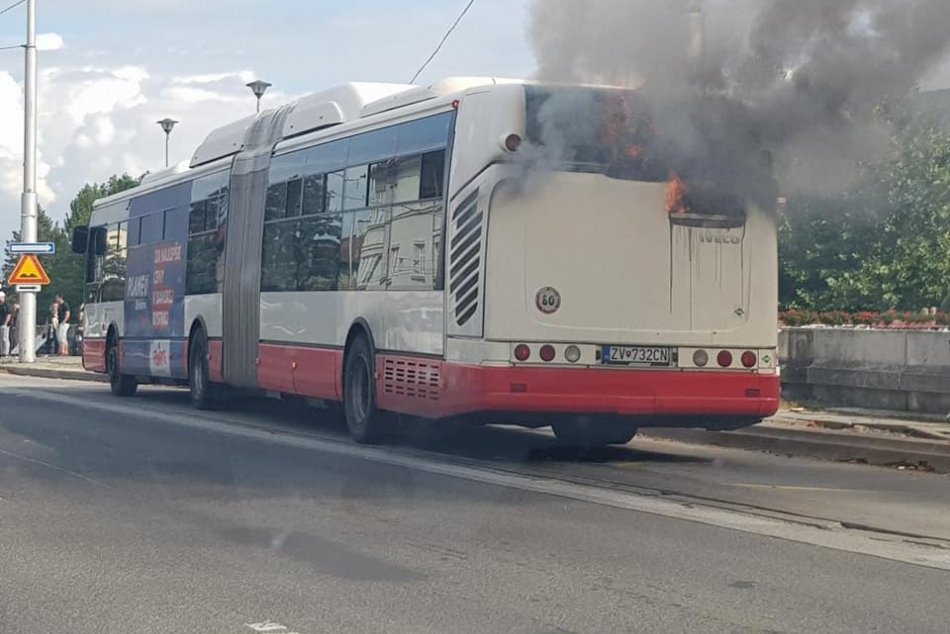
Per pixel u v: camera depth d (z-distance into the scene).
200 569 7.71
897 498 10.73
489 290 11.66
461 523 9.26
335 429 15.93
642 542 8.62
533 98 11.74
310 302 15.16
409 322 12.88
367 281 13.80
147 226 21.19
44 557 8.05
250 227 17.05
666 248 12.01
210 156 19.09
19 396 21.95
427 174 12.70
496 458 13.09
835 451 13.61
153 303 20.66
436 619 6.55
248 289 16.95
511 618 6.59
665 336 11.98
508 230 11.68
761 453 14.06
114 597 7.01
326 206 14.95
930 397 15.79
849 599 7.07
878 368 16.53
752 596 7.12
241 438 14.79
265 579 7.45
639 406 11.90
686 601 6.98
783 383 17.89
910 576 7.68
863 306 24.83
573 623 6.50
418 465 12.37
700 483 11.42
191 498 10.32
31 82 32.06
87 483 11.12
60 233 79.56
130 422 16.84
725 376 12.13
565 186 11.79
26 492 10.62
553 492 10.72
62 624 6.46
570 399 11.74
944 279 23.39
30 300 32.28
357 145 14.27
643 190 11.96
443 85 13.05
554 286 11.75
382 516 9.53
